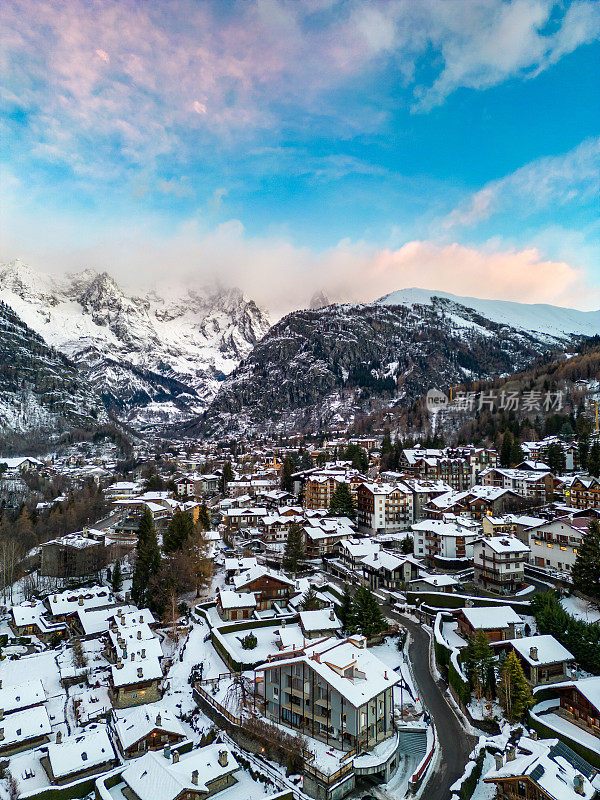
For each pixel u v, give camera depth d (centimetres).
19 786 6172
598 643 7625
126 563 15300
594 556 9538
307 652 7669
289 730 6844
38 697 7788
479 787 5825
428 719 7088
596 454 17250
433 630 9688
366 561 12438
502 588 10544
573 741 6081
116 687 7731
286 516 16650
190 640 9812
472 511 15112
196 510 18338
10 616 11906
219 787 6009
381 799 5675
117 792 5972
